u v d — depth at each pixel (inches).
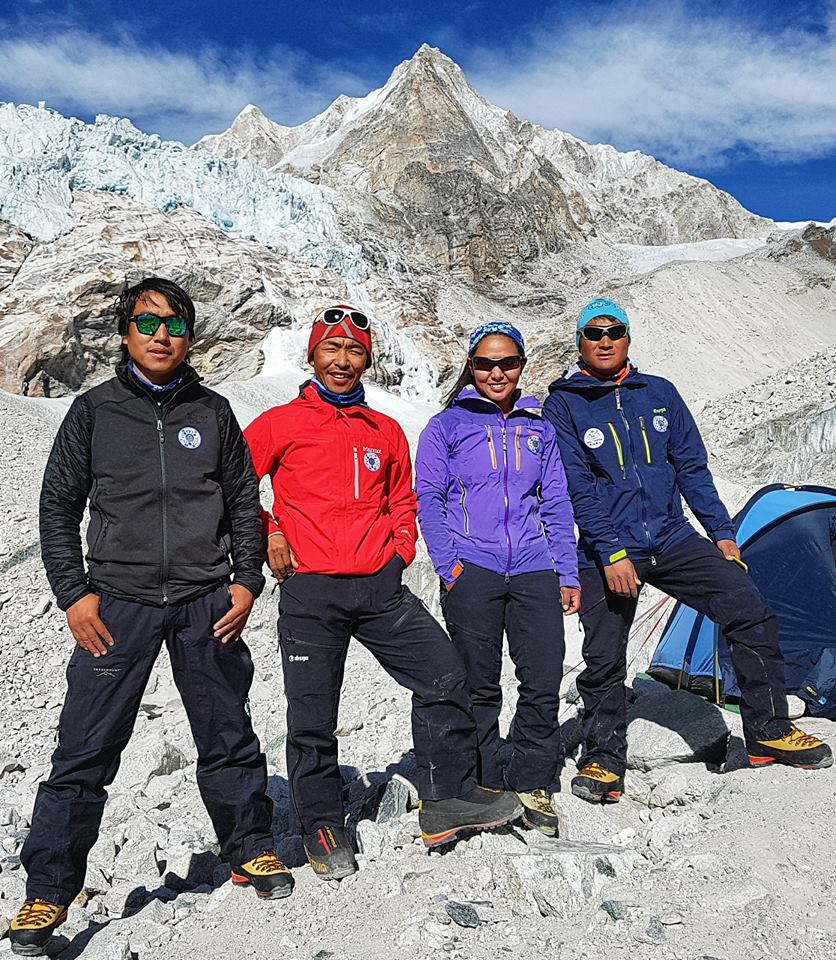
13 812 206.5
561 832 152.0
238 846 139.1
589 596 174.1
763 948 109.4
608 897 123.3
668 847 140.6
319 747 144.9
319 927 126.1
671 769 185.9
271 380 1349.7
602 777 170.7
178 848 173.9
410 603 149.6
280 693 335.9
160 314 132.9
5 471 551.2
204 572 135.1
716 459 773.3
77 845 128.4
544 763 155.7
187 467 135.0
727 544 171.0
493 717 160.1
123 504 132.4
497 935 117.6
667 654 237.6
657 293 2699.3
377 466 150.2
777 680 166.7
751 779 164.9
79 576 131.1
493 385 164.2
